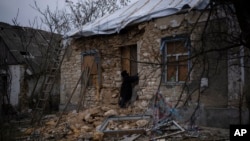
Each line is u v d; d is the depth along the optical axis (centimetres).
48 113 1352
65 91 1316
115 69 1127
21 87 1722
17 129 812
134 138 717
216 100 810
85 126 841
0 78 677
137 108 993
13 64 1745
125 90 1042
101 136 736
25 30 1196
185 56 888
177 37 901
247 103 745
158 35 952
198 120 828
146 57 985
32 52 1828
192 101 852
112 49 1130
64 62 1323
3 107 678
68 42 1292
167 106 900
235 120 757
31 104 1714
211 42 458
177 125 788
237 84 762
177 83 902
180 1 948
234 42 422
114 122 851
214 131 755
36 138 772
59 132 820
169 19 921
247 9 405
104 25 1112
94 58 1194
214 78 809
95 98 1184
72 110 1255
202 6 782
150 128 774
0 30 1859
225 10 418
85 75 1179
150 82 973
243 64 686
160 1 1096
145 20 980
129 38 1062
